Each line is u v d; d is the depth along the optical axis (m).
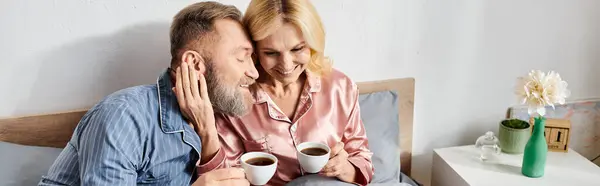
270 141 1.53
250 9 1.37
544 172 1.86
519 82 1.79
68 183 1.21
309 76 1.55
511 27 2.01
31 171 1.48
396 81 1.92
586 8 2.05
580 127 2.19
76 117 1.60
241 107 1.34
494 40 2.01
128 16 1.58
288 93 1.55
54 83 1.59
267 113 1.52
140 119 1.22
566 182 1.79
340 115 1.61
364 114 1.81
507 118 2.16
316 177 1.48
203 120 1.31
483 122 2.14
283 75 1.42
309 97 1.54
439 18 1.91
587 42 2.11
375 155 1.78
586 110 2.17
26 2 1.48
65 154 1.24
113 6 1.56
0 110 1.57
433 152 2.04
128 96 1.24
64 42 1.55
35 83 1.57
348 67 1.87
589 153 2.23
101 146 1.15
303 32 1.35
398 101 1.92
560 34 2.07
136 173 1.22
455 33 1.95
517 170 1.87
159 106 1.28
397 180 1.81
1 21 1.48
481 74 2.05
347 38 1.82
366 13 1.81
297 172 1.57
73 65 1.58
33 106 1.59
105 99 1.25
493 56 2.03
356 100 1.64
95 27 1.57
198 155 1.34
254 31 1.35
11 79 1.55
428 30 1.91
